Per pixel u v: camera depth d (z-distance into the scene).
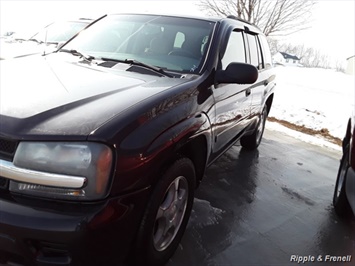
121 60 3.12
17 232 1.74
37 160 1.80
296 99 10.97
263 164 4.91
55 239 1.74
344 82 17.50
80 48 3.47
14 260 1.91
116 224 1.87
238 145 5.73
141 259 2.21
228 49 3.46
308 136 6.93
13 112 1.92
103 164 1.81
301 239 3.08
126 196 1.91
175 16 3.62
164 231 2.42
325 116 8.80
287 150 5.80
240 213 3.40
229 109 3.40
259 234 3.08
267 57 5.38
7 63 2.91
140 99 2.20
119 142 1.86
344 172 3.45
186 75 2.88
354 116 3.48
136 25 3.56
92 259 1.84
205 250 2.75
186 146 2.51
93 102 2.11
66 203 1.81
